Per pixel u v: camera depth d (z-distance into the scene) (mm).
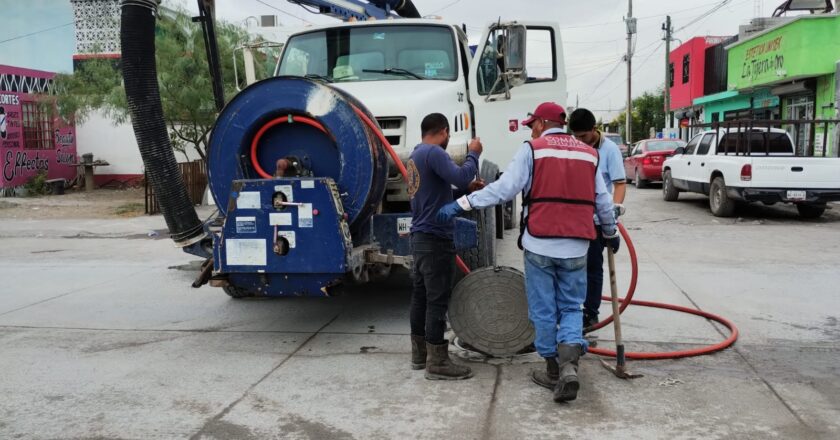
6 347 5453
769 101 23875
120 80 18797
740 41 24562
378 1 9062
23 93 21281
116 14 25250
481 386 4418
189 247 5504
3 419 3986
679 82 35812
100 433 3779
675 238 10945
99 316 6492
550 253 4105
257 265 4945
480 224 6000
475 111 7031
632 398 4168
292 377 4652
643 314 6211
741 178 12688
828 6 21406
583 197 4117
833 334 5520
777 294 6941
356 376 4652
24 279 8500
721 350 5098
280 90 5098
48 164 22281
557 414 3939
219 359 5082
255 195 4895
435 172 4426
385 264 5551
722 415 3893
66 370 4855
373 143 5094
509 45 6645
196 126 18109
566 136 4254
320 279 4973
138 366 4934
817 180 12375
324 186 4816
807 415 3881
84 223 14445
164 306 6887
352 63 6980
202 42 16422
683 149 16156
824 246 9945
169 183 5305
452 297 4855
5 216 15875
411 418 3918
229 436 3719
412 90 6133
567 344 4074
